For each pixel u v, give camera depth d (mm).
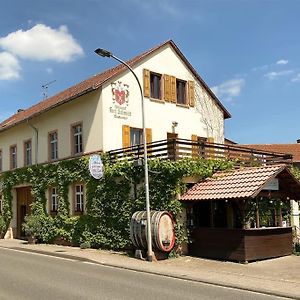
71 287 11414
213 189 17938
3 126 33125
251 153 22500
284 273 14117
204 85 28031
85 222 22828
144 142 17625
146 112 24625
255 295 10617
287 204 20031
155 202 19141
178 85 26922
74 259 18000
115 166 21219
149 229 17125
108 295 10375
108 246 21344
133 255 18719
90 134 23625
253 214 17266
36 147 28516
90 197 22703
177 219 18375
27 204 29875
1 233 31656
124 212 20609
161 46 25906
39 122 28297
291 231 18609
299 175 23422
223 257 17203
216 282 12250
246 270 14781
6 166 32375
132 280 12664
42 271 14352
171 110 25906
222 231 17328
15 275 13445
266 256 17141
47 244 24984
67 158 25234
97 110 23203
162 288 11391
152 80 25547
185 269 14852
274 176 16938
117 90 23547
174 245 17969
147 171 17594
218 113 28828
